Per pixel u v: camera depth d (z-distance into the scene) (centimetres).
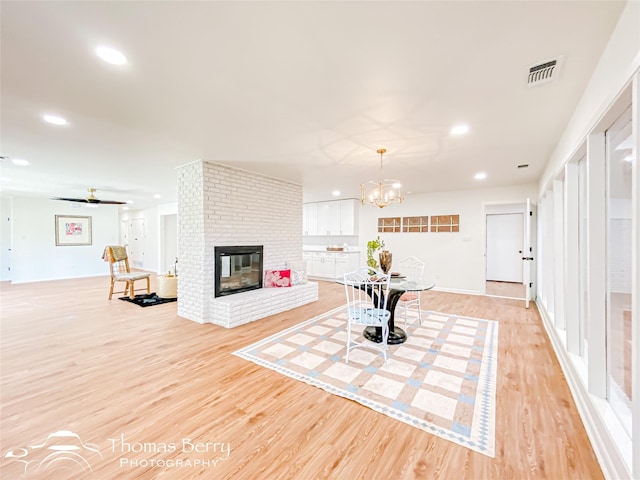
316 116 243
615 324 177
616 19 133
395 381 240
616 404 170
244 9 126
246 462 155
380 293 326
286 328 375
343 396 218
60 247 810
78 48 154
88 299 548
